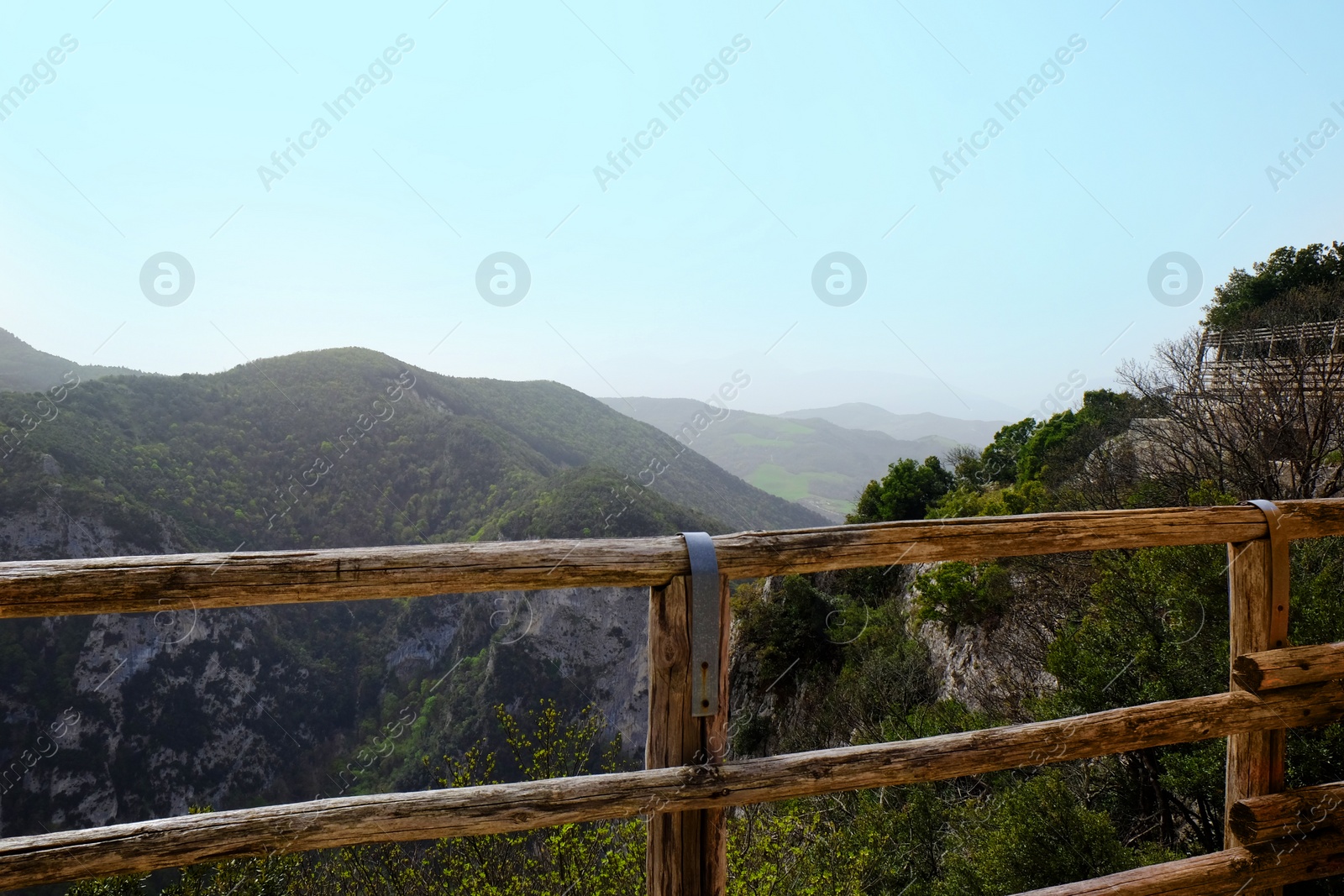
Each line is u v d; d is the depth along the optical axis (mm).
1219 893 1514
